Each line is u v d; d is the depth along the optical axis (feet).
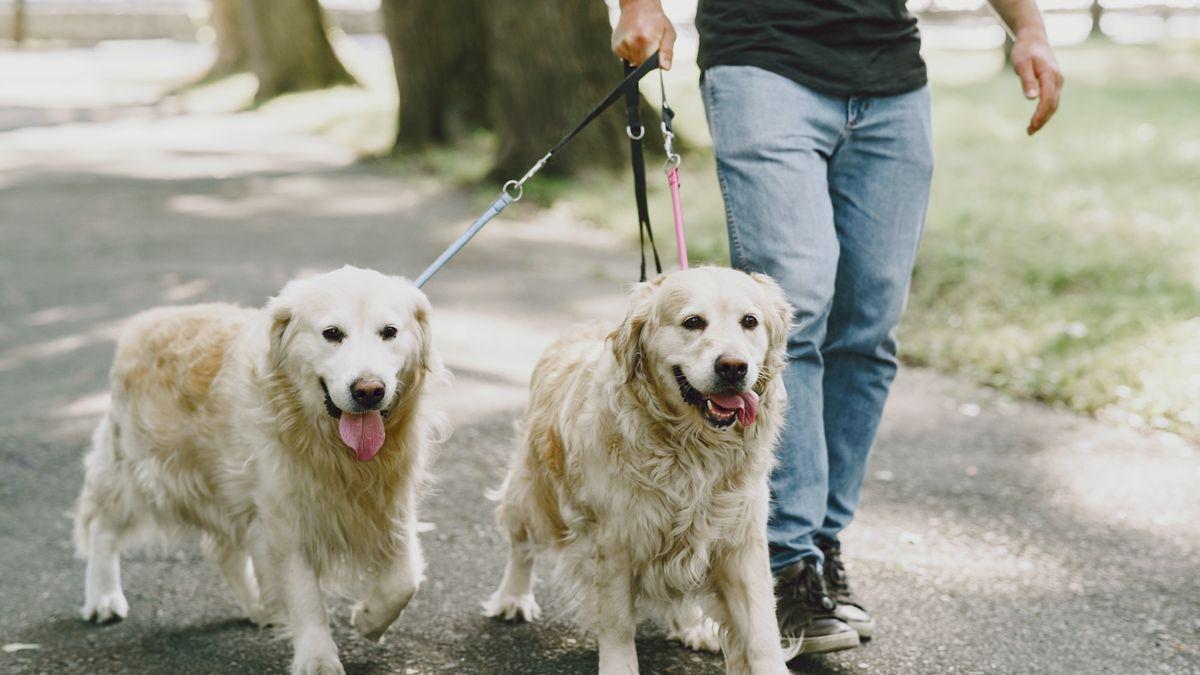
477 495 15.48
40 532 14.37
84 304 26.40
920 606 12.00
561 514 10.41
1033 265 26.32
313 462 10.41
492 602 11.94
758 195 10.55
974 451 16.97
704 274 9.72
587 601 10.03
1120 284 24.93
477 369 21.20
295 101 78.84
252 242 33.73
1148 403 18.24
